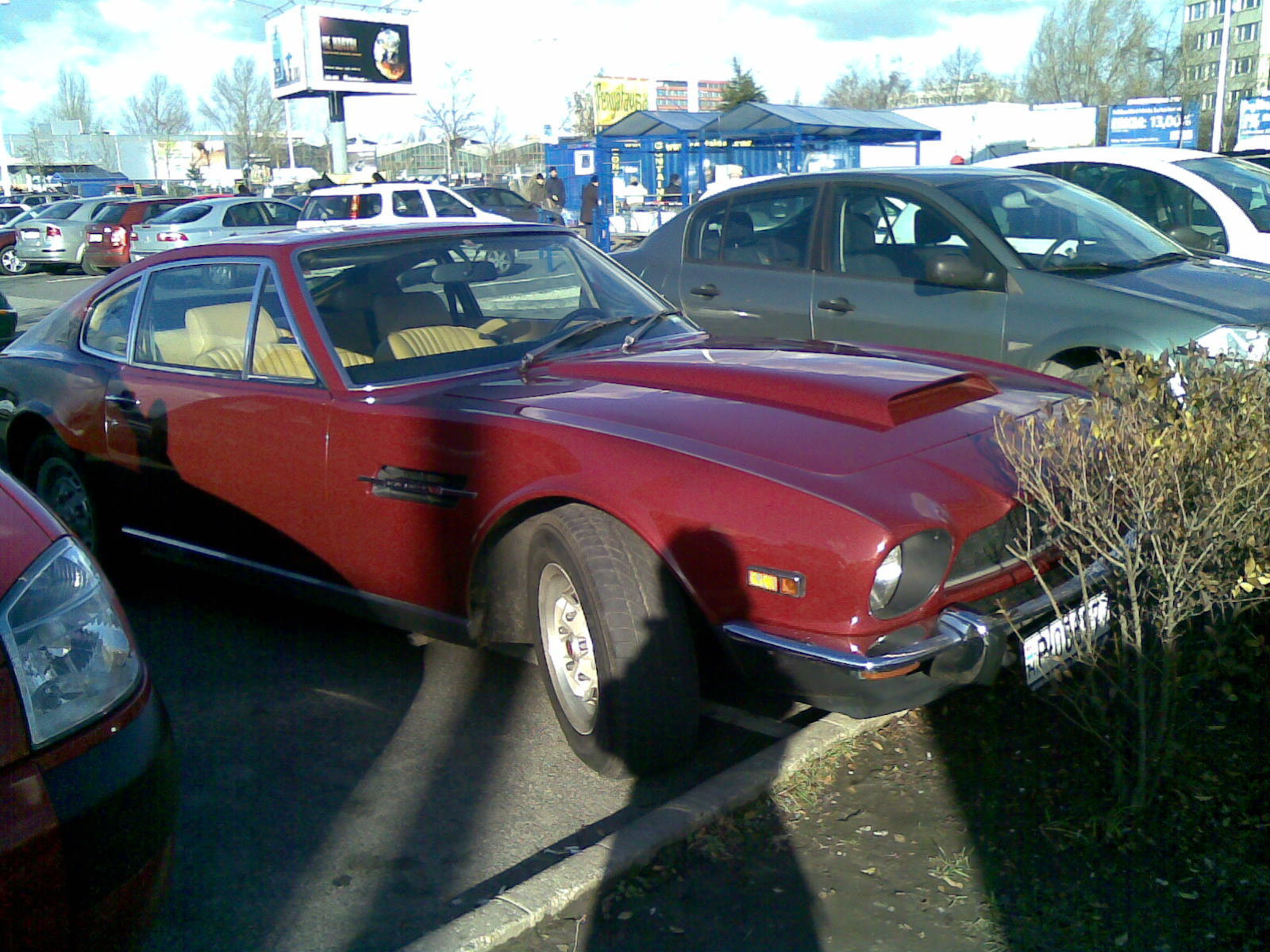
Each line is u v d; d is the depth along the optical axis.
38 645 2.13
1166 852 2.92
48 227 25.14
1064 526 3.03
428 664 4.31
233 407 4.16
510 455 3.40
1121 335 5.36
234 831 3.21
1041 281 5.71
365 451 3.76
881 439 3.18
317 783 3.47
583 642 3.36
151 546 4.73
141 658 2.43
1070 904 2.76
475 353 4.12
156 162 71.75
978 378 3.76
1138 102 31.78
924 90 64.50
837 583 2.82
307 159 70.88
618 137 28.92
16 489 2.45
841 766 3.39
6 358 5.36
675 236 7.42
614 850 2.93
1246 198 7.91
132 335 4.76
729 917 2.76
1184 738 3.40
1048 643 3.06
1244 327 5.13
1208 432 2.88
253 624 4.74
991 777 3.29
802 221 6.77
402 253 4.39
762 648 2.95
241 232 20.97
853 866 2.94
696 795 3.16
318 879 2.99
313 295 4.11
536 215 23.25
